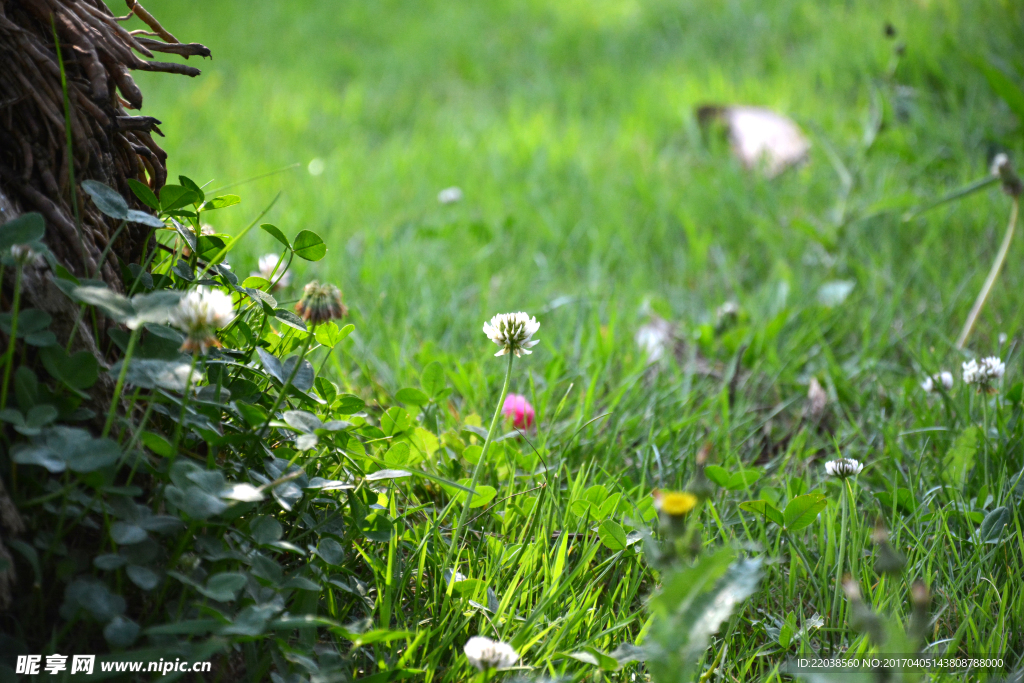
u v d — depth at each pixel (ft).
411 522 5.70
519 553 5.22
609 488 6.06
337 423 4.49
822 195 13.74
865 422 7.88
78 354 3.84
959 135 14.56
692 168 15.47
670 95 19.01
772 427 7.98
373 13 29.96
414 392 6.72
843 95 17.80
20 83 4.24
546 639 4.69
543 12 28.53
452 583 4.69
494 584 5.03
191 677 3.95
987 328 9.45
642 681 4.52
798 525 5.43
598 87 20.94
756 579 3.46
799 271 11.48
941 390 7.25
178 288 4.96
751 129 16.47
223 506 3.72
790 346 9.36
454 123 18.76
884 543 3.45
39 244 3.73
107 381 4.25
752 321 10.04
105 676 3.41
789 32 22.33
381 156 16.35
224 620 3.62
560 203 13.87
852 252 11.78
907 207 12.13
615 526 5.16
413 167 15.51
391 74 23.34
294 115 19.08
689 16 25.16
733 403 8.55
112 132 4.68
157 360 3.97
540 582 5.18
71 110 4.37
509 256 11.89
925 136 15.02
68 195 4.42
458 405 8.05
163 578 3.78
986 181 9.11
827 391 8.41
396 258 11.16
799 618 5.21
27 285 3.98
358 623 4.10
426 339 9.29
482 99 21.43
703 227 13.16
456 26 27.81
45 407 3.63
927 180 13.67
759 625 5.12
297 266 10.39
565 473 6.50
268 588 4.04
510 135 17.24
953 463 6.37
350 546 4.91
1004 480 5.99
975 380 6.77
